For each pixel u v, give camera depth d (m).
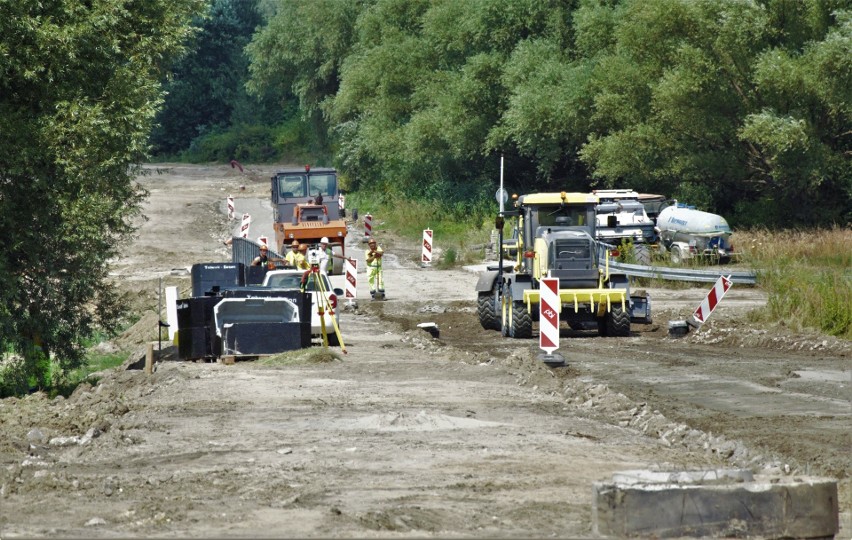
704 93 112.81
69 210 51.22
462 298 80.69
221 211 156.50
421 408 32.84
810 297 59.22
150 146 56.84
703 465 24.58
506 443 26.86
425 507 19.94
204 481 22.78
